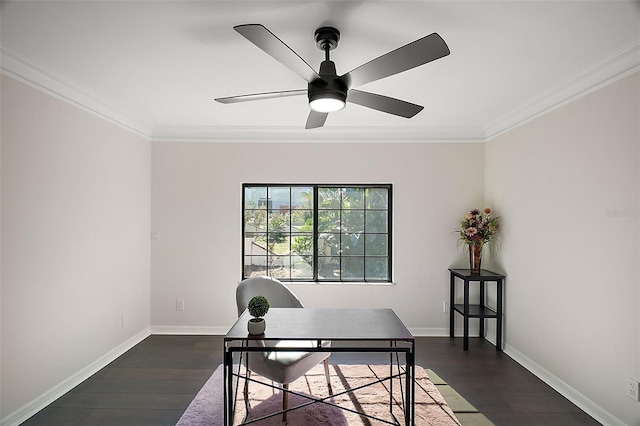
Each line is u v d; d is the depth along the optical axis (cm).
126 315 371
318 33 200
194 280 423
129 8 183
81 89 292
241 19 193
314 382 296
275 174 425
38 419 244
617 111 234
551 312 300
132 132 383
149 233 419
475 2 178
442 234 423
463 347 381
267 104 339
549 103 302
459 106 340
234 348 206
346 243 438
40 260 259
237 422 238
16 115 239
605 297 244
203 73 264
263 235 438
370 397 272
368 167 425
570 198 278
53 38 214
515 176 356
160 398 272
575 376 271
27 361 248
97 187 324
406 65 181
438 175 423
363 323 234
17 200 240
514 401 271
